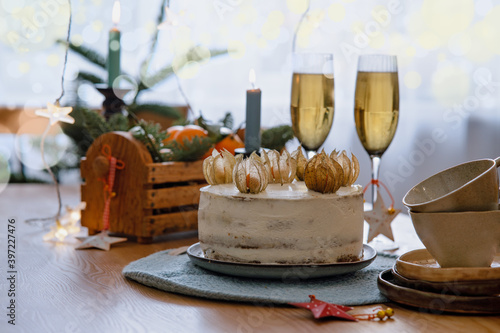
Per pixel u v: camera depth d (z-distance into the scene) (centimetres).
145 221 110
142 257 102
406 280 79
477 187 78
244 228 86
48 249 106
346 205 88
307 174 88
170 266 92
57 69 248
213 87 296
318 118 110
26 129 217
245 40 263
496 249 79
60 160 190
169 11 117
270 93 300
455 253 79
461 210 79
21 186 166
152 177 110
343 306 78
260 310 79
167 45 214
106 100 129
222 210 87
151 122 120
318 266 85
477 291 76
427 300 77
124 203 112
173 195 113
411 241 112
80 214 119
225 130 123
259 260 86
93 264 98
